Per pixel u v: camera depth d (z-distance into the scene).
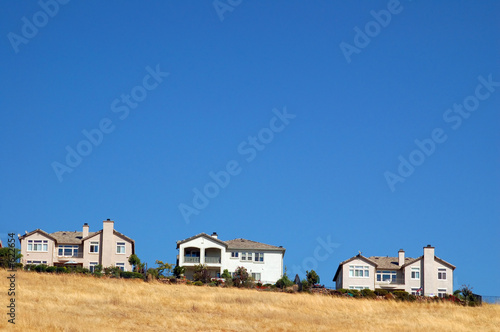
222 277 93.12
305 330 46.19
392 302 66.31
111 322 44.97
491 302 75.56
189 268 97.62
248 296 64.06
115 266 89.81
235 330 45.41
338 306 60.16
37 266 78.88
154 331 43.34
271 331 45.53
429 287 97.44
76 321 43.78
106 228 96.38
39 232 96.06
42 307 48.94
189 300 58.44
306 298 63.78
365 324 50.53
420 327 50.00
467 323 53.81
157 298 58.25
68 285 63.72
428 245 99.19
